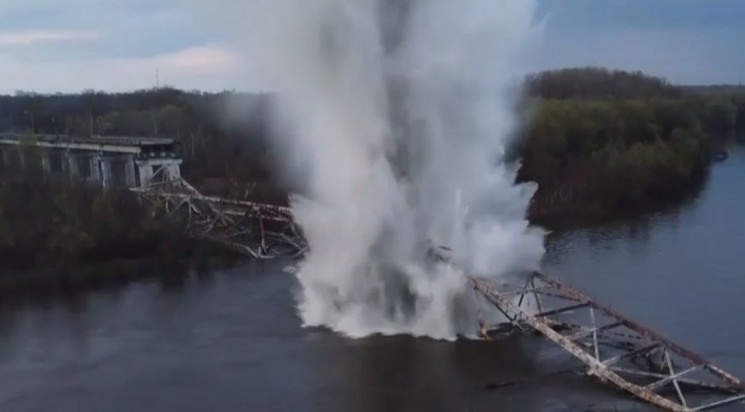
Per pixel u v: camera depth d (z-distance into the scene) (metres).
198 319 58.31
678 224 86.88
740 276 63.56
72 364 49.22
